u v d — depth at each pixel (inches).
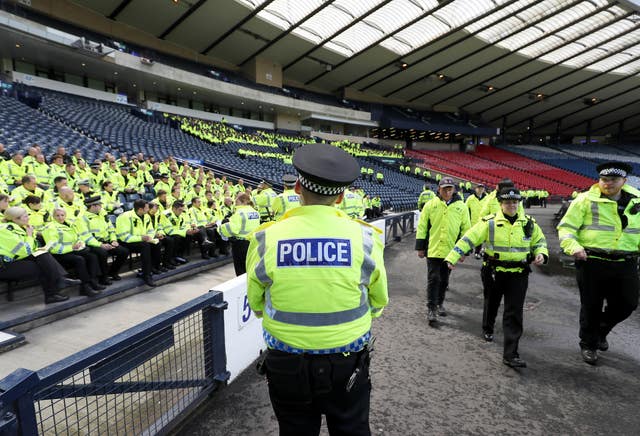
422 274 261.9
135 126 779.4
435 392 110.7
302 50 1270.9
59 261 174.6
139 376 89.3
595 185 129.2
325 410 53.9
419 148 1859.0
